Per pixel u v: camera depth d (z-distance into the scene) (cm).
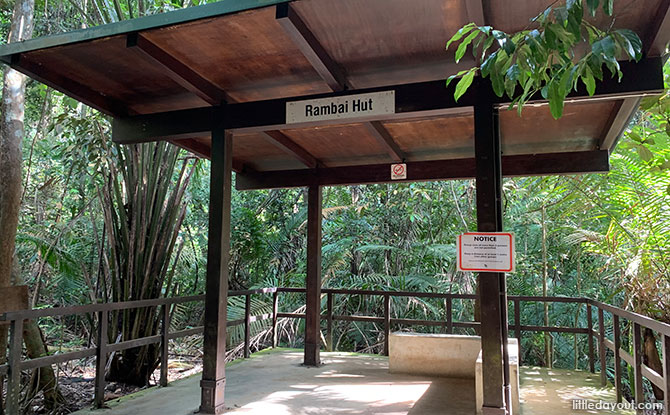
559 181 674
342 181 623
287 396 473
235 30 330
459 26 319
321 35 332
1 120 483
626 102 390
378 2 294
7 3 779
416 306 857
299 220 959
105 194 573
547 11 202
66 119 625
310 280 630
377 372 580
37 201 909
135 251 572
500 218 362
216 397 418
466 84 243
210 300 425
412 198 885
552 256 862
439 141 545
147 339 490
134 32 330
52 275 822
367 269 933
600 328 538
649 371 373
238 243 901
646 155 377
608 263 541
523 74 214
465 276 839
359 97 391
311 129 506
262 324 815
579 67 192
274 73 399
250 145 571
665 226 461
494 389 345
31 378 511
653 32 303
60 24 770
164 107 479
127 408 432
